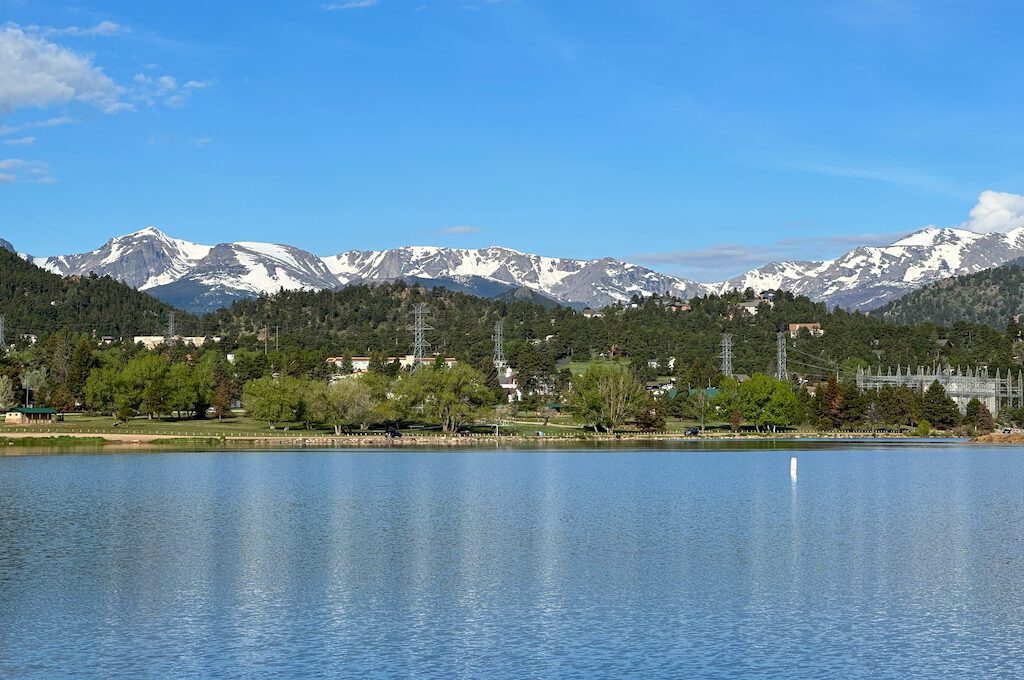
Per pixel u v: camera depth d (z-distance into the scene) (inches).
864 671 2190.0
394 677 2149.4
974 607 2755.9
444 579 3125.0
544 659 2276.1
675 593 2930.6
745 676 2155.5
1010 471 7298.2
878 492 5772.6
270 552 3607.3
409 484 6117.1
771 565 3363.7
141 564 3368.6
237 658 2285.9
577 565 3361.2
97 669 2204.7
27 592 2935.5
